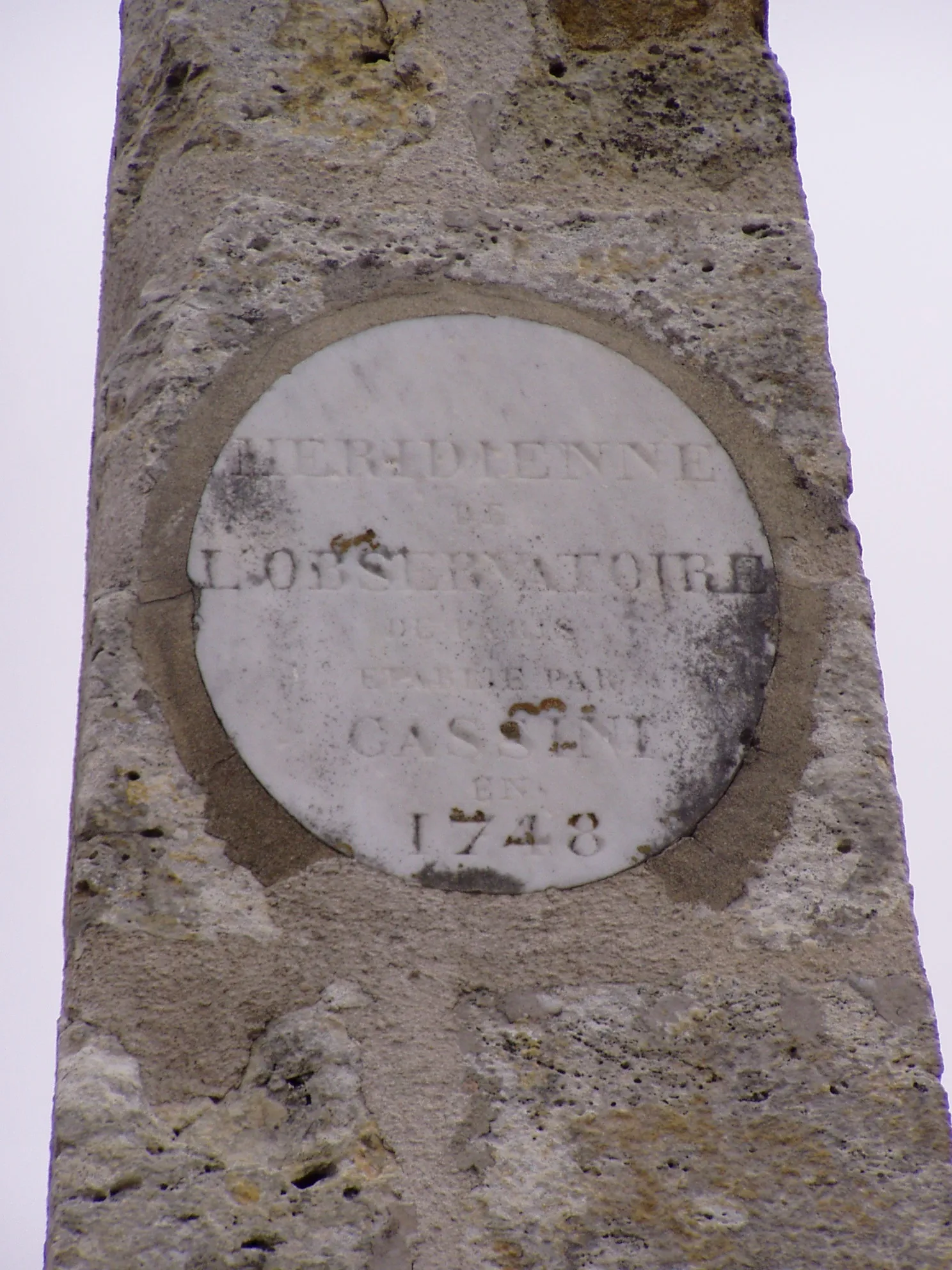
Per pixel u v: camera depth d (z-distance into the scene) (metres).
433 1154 3.68
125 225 4.75
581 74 4.86
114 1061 3.66
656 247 4.64
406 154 4.67
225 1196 3.58
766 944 3.94
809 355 4.54
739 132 4.84
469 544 4.18
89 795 3.89
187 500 4.16
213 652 4.03
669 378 4.46
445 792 3.97
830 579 4.29
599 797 4.01
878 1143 3.78
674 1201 3.70
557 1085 3.76
